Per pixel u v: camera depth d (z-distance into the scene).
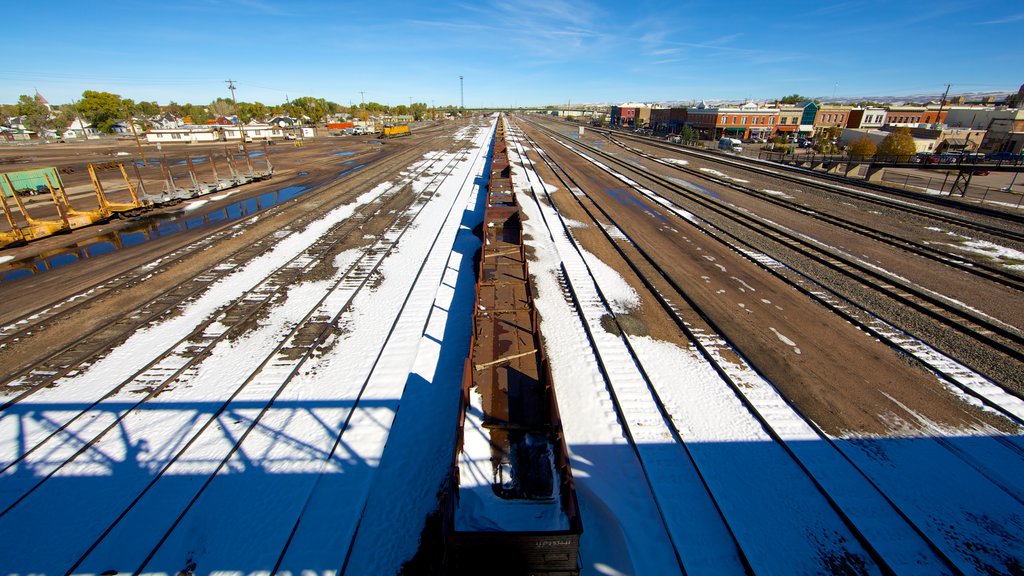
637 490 7.90
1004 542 6.80
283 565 6.64
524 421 7.82
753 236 21.41
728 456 8.48
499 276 13.70
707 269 17.36
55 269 17.58
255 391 10.43
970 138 58.22
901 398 9.96
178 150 66.81
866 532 6.98
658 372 10.99
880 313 13.68
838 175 38.00
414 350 12.22
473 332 9.88
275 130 91.12
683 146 64.19
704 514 7.40
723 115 76.44
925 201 28.44
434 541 7.06
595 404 9.97
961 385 10.30
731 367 11.16
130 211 26.09
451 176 39.00
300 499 7.69
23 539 7.00
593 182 35.47
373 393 10.44
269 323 13.54
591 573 6.65
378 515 7.48
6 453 8.59
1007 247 19.62
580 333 12.85
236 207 28.19
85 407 9.85
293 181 37.19
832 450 8.54
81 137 106.06
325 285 16.23
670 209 26.83
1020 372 10.79
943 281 16.03
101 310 14.23
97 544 6.92
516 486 6.83
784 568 6.50
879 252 19.12
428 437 9.16
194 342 12.47
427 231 22.86
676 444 8.82
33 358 11.63
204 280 16.56
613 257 18.80
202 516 7.36
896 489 7.70
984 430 9.02
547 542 5.53
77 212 24.91
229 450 8.70
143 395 10.24
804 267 17.44
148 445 8.80
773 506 7.47
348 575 6.56
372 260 18.69
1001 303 14.29
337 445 8.88
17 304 14.58
